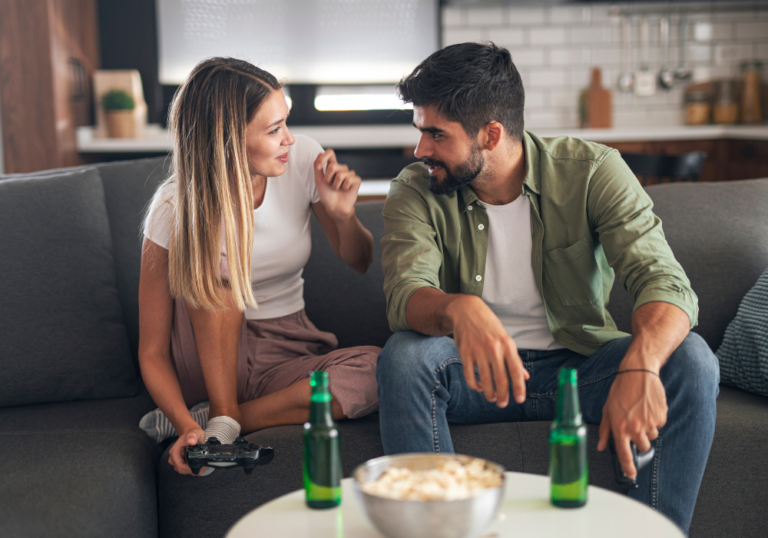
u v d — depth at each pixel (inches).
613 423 41.8
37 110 142.1
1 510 46.6
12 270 64.6
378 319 74.0
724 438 53.9
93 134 165.9
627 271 52.6
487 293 59.1
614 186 56.0
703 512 54.7
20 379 63.3
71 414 61.6
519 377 41.0
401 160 101.3
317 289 74.3
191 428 52.7
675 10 184.2
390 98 182.9
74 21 156.1
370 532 32.2
